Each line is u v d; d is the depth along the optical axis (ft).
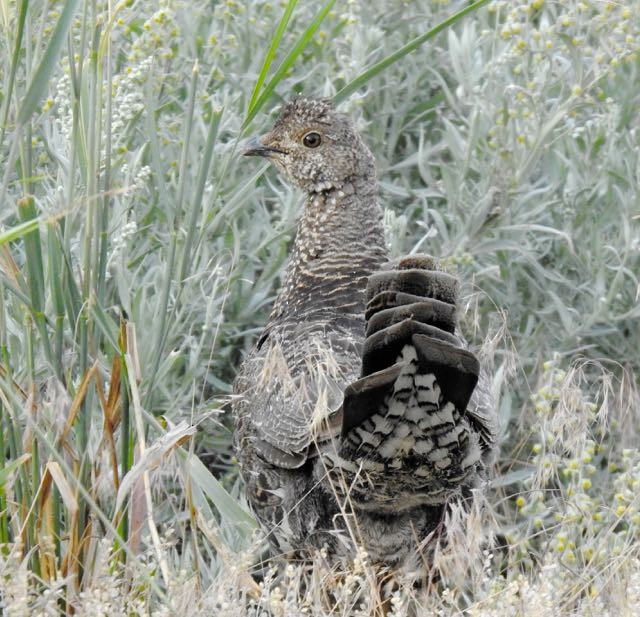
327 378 24.63
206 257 31.48
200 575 26.40
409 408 21.76
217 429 33.60
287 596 23.21
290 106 30.68
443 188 36.04
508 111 34.40
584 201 35.53
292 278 30.58
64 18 21.39
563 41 35.50
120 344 23.98
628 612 22.09
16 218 31.96
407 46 25.79
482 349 28.22
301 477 25.86
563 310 33.91
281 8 38.88
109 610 21.72
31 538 24.20
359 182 30.35
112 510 24.95
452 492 24.35
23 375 26.91
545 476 27.07
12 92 24.43
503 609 22.61
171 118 35.17
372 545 25.44
